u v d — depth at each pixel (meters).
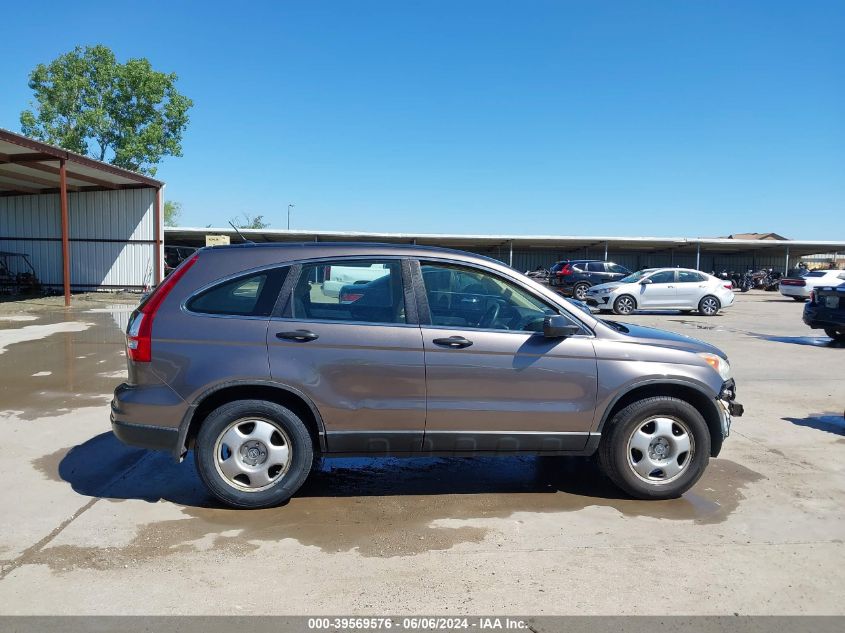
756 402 7.29
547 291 4.27
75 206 23.70
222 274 4.05
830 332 12.76
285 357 3.93
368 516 3.99
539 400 4.11
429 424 4.05
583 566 3.34
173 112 39.50
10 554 3.39
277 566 3.30
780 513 4.08
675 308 18.86
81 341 11.35
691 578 3.21
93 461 4.92
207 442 3.93
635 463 4.25
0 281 23.25
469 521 3.93
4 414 6.29
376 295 4.11
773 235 69.44
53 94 36.62
